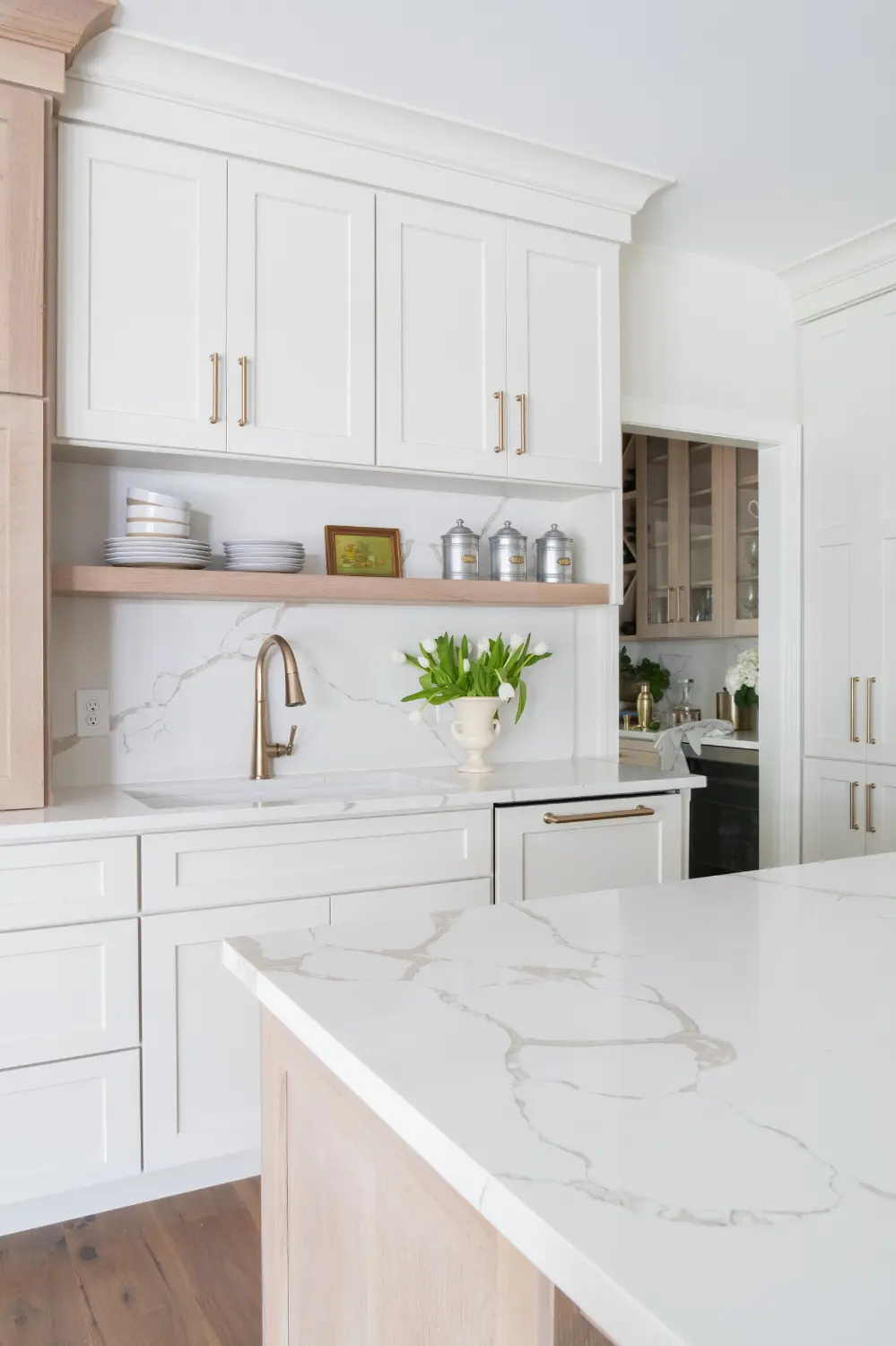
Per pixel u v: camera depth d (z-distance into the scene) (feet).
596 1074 2.50
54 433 7.00
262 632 8.91
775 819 11.92
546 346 8.98
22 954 6.41
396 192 8.26
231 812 7.02
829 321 11.30
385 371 8.21
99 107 7.14
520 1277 2.13
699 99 7.86
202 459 7.80
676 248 10.73
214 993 7.02
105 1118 6.67
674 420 10.71
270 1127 3.61
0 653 6.68
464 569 9.21
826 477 11.37
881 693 10.77
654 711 17.08
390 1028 2.79
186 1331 5.75
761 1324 1.55
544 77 7.50
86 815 6.66
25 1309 5.94
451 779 8.84
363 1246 2.93
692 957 3.47
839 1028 2.81
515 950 3.56
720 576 14.99
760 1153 2.10
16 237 6.63
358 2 6.58
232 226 7.62
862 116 8.11
